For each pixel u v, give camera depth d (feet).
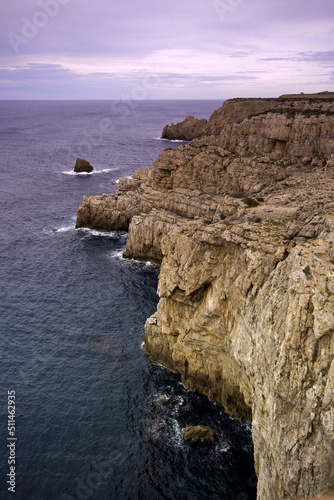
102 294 206.90
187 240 144.87
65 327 176.86
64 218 335.26
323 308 73.82
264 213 141.90
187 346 143.74
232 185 234.99
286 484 73.05
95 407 133.69
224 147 264.52
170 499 104.22
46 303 196.34
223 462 114.42
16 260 247.29
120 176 498.28
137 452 117.50
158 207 260.42
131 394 140.05
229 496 104.99
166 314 150.82
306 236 113.09
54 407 132.98
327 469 65.21
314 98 307.17
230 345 127.34
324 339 73.41
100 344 165.99
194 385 143.43
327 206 131.85
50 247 271.49
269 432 83.25
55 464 113.29
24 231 301.63
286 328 80.94
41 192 417.49
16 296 202.08
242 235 124.16
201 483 108.37
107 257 257.75
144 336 171.94
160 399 137.69
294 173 214.48
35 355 157.99
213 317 133.90
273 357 84.74
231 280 124.98
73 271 234.38
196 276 138.62
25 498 103.45
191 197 240.53
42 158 624.18
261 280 109.91
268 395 87.15
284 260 99.55
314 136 222.28
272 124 238.07
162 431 124.67
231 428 126.41
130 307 194.39
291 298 82.64
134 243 253.03
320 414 68.18
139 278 227.40
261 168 228.22
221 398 137.28
